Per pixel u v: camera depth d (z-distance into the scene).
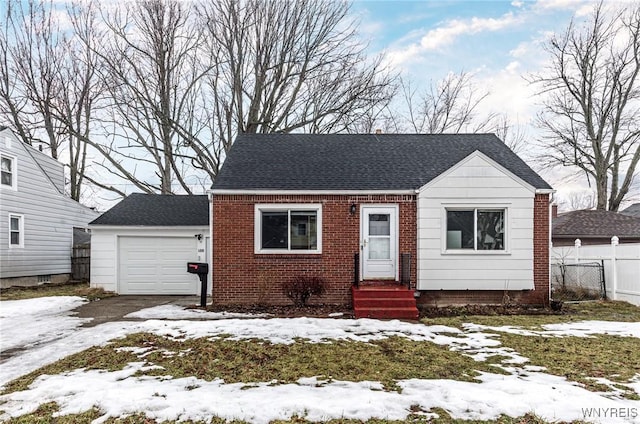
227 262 11.38
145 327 8.35
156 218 14.73
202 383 5.20
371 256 11.49
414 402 4.55
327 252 11.38
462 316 9.84
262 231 11.52
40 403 4.57
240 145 13.79
